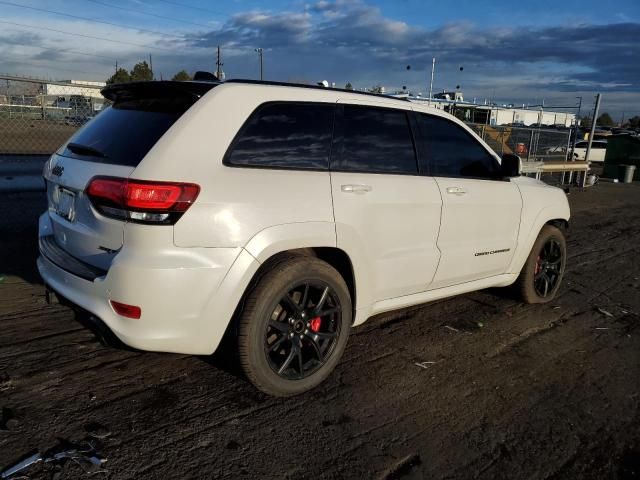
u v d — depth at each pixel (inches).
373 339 168.2
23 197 316.8
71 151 132.1
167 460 103.1
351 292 140.8
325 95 135.6
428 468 106.7
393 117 150.5
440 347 165.2
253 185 116.3
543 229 203.6
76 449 103.5
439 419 124.6
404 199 145.3
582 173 721.0
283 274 120.4
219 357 147.0
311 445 111.2
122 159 114.1
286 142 125.3
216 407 122.6
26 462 98.5
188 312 110.5
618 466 111.3
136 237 106.0
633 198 644.7
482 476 105.5
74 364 137.8
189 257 108.3
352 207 132.8
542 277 206.8
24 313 166.6
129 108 130.7
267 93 124.3
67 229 123.8
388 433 117.5
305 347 134.0
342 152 135.7
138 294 106.2
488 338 174.6
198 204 108.5
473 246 170.2
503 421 125.6
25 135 337.4
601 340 179.9
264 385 123.0
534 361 159.6
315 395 131.3
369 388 136.7
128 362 140.9
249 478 100.1
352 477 102.5
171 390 128.6
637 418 130.3
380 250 142.0
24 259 218.8
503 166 178.1
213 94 117.6
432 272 158.6
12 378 128.5
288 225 120.1
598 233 397.7
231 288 113.3
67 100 328.5
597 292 237.6
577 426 125.3
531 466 109.6
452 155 166.9
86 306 113.7
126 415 116.8
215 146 113.9
